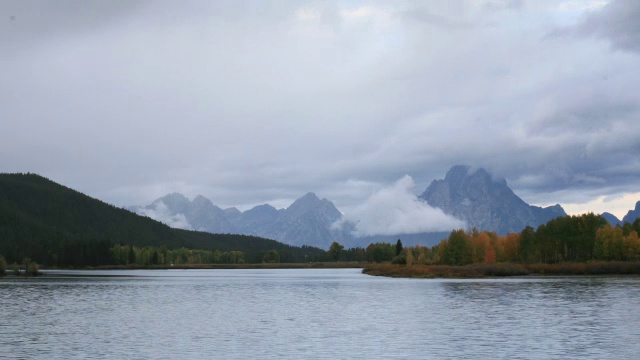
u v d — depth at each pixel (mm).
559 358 46812
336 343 53969
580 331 60156
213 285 153375
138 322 70062
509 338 56125
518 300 93812
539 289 118000
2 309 85438
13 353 49562
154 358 47281
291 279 194000
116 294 117312
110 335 59375
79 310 84188
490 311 78750
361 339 56156
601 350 49938
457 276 182125
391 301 95938
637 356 47500
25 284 156250
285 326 65812
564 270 183625
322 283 160500
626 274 181125
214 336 58531
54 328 64688
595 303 87750
